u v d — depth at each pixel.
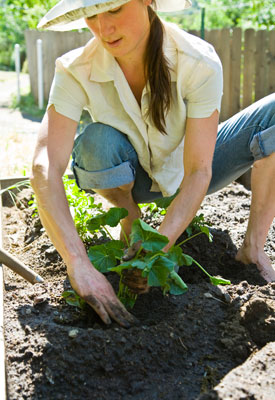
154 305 2.26
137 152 2.56
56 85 2.26
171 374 1.93
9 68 19.12
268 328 2.09
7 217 3.60
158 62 2.17
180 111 2.30
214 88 2.20
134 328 2.01
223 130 2.75
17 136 6.48
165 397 1.81
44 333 2.03
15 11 10.67
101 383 1.86
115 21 1.98
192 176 2.17
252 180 2.65
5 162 4.99
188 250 2.79
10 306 2.29
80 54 2.29
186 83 2.22
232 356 2.01
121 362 1.90
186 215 2.12
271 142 2.54
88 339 1.95
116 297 2.08
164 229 2.08
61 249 2.09
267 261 2.66
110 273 2.49
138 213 2.85
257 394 1.70
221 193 3.91
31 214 3.42
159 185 2.66
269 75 7.09
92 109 2.43
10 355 1.95
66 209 2.12
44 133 2.23
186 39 2.23
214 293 2.35
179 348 2.01
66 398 1.81
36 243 3.02
